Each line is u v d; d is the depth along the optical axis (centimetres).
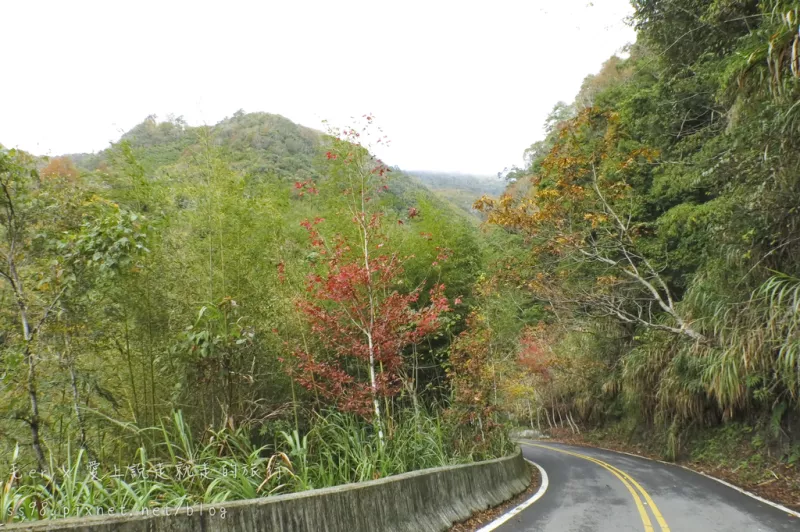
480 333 1278
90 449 743
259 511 426
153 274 834
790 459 1223
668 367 1641
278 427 825
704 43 1666
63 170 874
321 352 992
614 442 2541
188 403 813
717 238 1217
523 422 4050
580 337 2475
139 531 338
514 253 1998
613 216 1435
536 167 3141
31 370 644
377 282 956
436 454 916
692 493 1073
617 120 1423
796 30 756
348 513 537
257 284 905
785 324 1016
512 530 755
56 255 709
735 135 1106
